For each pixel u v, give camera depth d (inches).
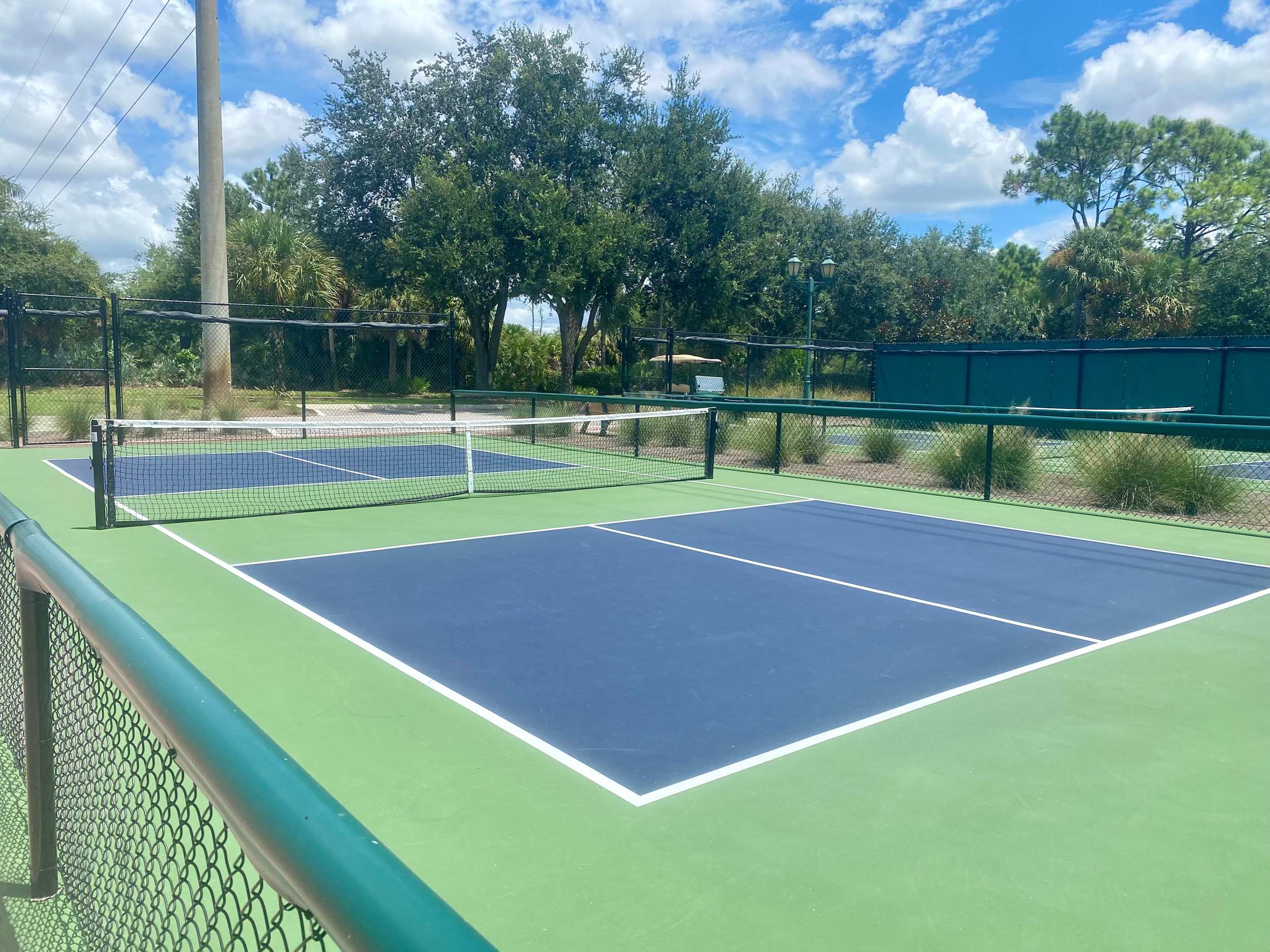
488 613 260.4
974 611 271.7
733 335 1395.2
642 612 263.7
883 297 1865.2
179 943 64.5
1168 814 148.8
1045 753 171.5
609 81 1305.4
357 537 373.1
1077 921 119.0
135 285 1934.1
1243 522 437.7
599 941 112.8
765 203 1550.2
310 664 215.5
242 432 818.8
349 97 1352.1
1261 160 2222.0
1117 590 299.7
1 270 1552.7
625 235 1159.0
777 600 280.5
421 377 1552.7
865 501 496.7
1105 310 1649.9
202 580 295.7
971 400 1094.4
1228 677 216.1
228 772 46.5
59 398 941.8
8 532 97.2
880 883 127.0
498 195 1210.0
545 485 543.8
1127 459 488.7
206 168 807.1
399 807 147.0
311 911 40.5
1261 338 872.9
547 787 154.6
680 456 713.6
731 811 147.1
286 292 1416.1
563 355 1285.7
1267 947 114.2
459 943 32.5
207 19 791.1
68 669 98.2
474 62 1284.4
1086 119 2279.8
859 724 184.2
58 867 101.3
